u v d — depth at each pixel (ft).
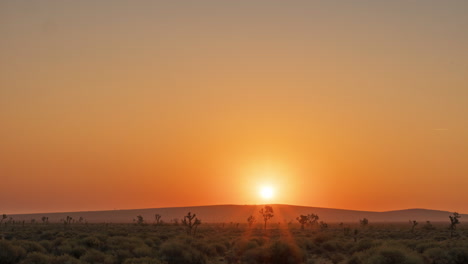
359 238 247.29
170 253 119.75
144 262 99.60
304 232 336.70
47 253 117.08
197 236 241.76
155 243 166.91
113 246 135.44
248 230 370.53
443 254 116.67
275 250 125.90
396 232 328.90
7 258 97.81
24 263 94.48
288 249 126.62
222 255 152.25
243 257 129.90
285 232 331.16
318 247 174.29
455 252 117.29
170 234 236.63
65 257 100.68
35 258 98.48
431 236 265.75
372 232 330.13
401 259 104.17
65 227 376.68
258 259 125.80
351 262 122.62
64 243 132.16
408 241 169.17
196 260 121.39
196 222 250.78
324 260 142.10
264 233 304.09
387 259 104.06
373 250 117.39
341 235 273.54
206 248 150.61
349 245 173.68
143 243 147.23
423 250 138.31
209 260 132.57
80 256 111.24
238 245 153.69
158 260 104.83
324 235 203.10
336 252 162.71
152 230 333.42
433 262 114.93
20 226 409.90
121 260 111.04
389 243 147.43
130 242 148.56
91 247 131.75
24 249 107.65
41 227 375.04
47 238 191.31
